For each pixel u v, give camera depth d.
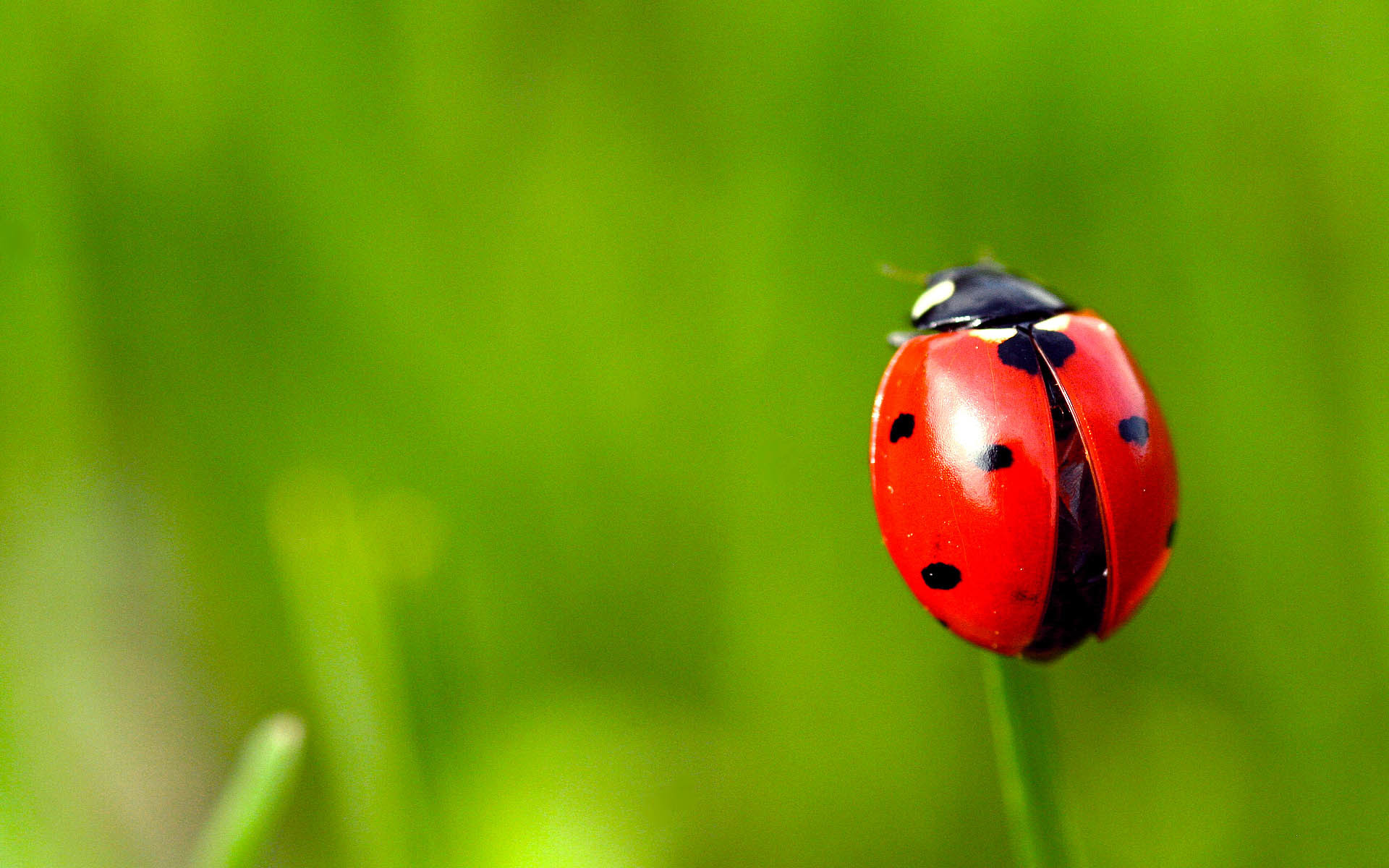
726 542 0.17
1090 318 0.15
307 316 0.17
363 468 0.17
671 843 0.16
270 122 0.17
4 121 0.17
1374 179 0.16
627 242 0.17
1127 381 0.15
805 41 0.17
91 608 0.16
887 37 0.17
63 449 0.17
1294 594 0.16
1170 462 0.15
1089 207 0.17
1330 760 0.16
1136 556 0.15
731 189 0.17
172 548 0.17
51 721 0.16
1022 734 0.15
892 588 0.17
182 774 0.16
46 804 0.16
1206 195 0.17
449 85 0.17
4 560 0.17
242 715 0.16
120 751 0.16
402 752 0.15
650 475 0.17
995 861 0.16
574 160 0.17
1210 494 0.17
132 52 0.17
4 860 0.16
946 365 0.15
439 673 0.16
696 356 0.17
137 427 0.17
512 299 0.17
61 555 0.17
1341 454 0.16
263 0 0.17
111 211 0.17
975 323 0.15
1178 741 0.16
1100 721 0.16
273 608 0.17
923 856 0.16
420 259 0.17
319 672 0.15
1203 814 0.16
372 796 0.15
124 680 0.16
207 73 0.17
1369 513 0.16
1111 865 0.16
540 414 0.17
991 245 0.17
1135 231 0.17
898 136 0.17
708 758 0.16
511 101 0.17
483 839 0.16
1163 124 0.17
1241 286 0.17
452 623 0.16
